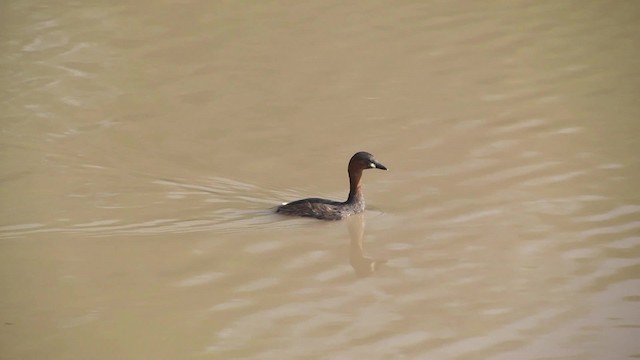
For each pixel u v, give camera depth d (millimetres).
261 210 18828
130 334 14797
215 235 17828
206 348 14461
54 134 22375
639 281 15914
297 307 15562
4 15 29094
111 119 23250
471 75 25094
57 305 15516
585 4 29266
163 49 26969
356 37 27438
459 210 18641
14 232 17859
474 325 14938
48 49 27016
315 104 23844
